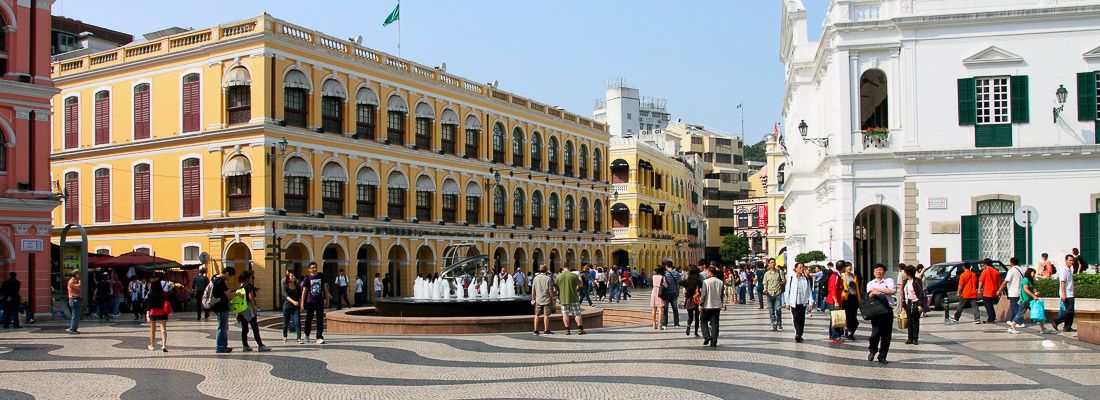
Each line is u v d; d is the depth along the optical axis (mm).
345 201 50688
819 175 44781
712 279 21875
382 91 53531
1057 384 15219
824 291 33062
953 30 37094
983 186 36812
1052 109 36344
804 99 50062
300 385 16031
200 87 47562
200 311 35219
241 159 45750
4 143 36031
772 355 19656
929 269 35094
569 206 75500
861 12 38031
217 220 46500
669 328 28438
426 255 58156
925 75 37281
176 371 18172
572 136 75938
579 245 76625
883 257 45344
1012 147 36281
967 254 36688
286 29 47156
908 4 37406
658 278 28438
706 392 14727
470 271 50656
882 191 37500
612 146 90625
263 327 31781
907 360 18609
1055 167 36281
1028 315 27734
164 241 48812
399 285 55531
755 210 123438
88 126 51812
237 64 46156
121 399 14789
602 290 56562
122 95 50625
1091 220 35906
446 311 30672
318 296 24156
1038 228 36250
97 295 36844
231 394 15125
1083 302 26188
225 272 21844
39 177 36812
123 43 71750
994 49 36719
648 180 94188
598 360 19219
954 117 37000
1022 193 36469
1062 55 36375
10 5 36219
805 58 50062
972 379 15875
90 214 51656
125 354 21703
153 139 48906
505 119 66000
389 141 53812
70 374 17953
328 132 49188
